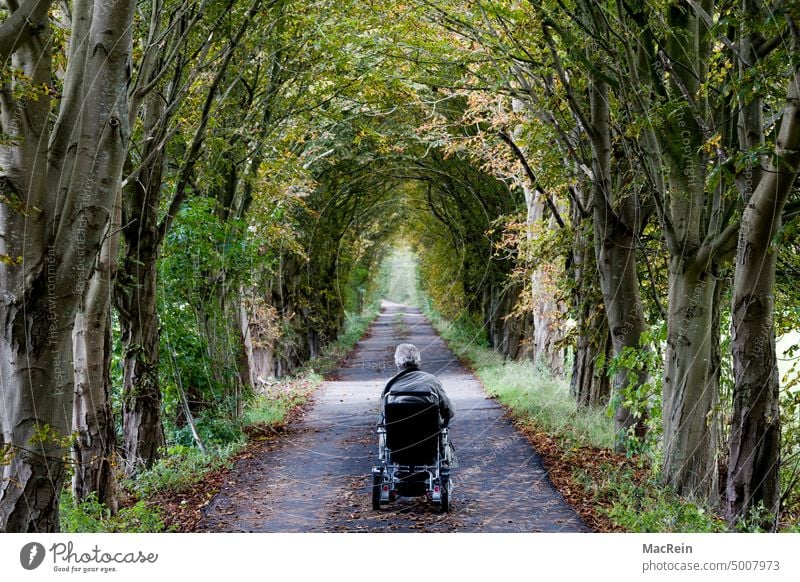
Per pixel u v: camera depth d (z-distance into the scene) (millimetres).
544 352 24625
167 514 9328
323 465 12547
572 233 15531
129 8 5863
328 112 18578
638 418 12781
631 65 9516
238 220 15508
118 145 5902
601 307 15406
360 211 42562
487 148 20375
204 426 14539
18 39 5445
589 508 9164
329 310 41469
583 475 10516
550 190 16453
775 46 7520
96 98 5801
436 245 52406
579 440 13359
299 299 31484
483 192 31969
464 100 24109
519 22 11617
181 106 12109
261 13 11938
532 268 16953
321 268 36875
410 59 14547
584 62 10156
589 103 12773
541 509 9195
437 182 35688
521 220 21812
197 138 12516
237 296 17031
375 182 37688
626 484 9430
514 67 12602
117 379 13891
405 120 22797
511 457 12648
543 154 15008
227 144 14398
